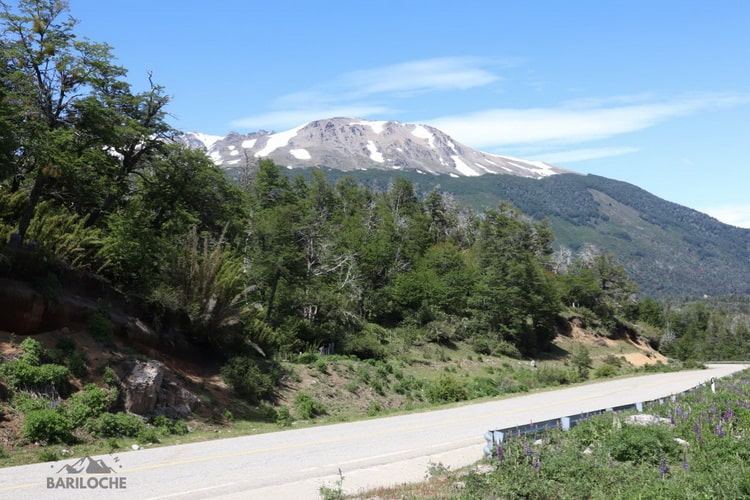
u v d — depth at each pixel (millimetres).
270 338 37000
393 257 85625
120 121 29688
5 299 20844
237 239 44844
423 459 15531
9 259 21781
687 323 174625
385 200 118000
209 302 30109
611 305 117812
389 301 76875
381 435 20047
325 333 52969
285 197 72312
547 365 78500
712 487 10727
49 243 25250
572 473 12008
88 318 24234
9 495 11016
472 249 112938
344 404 34656
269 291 49656
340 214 96438
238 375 29250
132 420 19547
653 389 41625
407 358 59000
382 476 13375
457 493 11172
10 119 22500
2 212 25891
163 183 36938
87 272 26562
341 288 61125
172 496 11172
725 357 142000
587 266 134875
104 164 27531
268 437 19812
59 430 16750
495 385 47406
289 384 34094
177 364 28406
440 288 83188
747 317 184875
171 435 20453
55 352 20781
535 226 134125
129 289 28828
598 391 40344
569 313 107188
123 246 28578
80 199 29391
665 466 12000
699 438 15266
